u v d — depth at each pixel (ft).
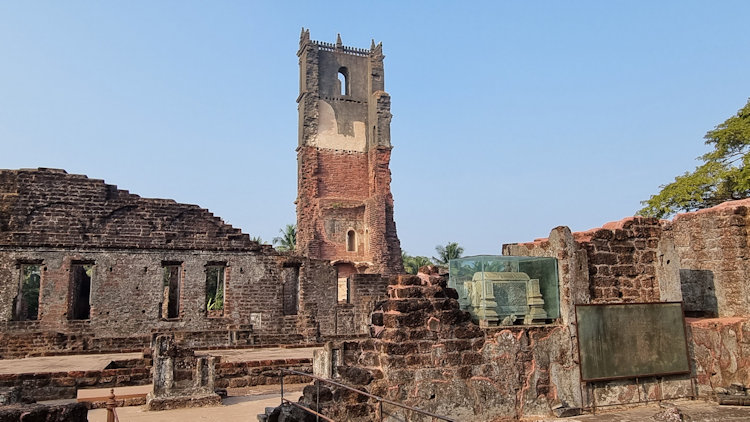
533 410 28.99
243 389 49.34
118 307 82.74
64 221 82.23
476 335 28.53
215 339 76.69
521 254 34.96
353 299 98.68
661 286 33.37
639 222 33.99
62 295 80.38
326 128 166.61
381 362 27.17
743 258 34.94
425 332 27.45
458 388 27.66
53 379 45.88
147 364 53.78
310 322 88.94
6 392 34.37
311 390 26.43
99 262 82.89
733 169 83.15
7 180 81.25
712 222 36.50
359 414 25.94
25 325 78.18
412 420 26.45
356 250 160.66
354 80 173.78
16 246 79.56
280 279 92.84
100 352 67.05
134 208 86.02
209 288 163.02
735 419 27.45
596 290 32.01
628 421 27.66
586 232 33.55
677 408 29.07
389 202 163.22
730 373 31.91
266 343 80.64
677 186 90.02
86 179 84.17
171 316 102.32
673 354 32.17
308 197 159.22
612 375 30.55
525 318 30.63
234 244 90.94
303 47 169.48
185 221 88.69
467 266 31.68
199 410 38.93
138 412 38.42
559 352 30.01
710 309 36.17
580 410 29.60
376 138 164.86
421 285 28.25
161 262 86.17
